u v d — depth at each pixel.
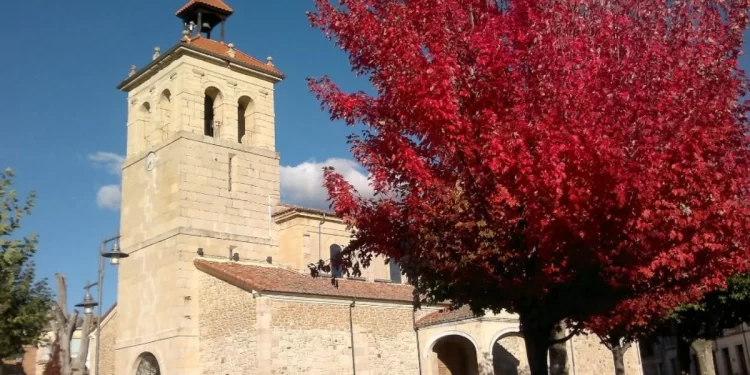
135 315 36.53
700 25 9.95
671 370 61.88
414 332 37.62
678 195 9.22
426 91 9.49
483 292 11.34
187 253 34.91
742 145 10.23
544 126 8.94
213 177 37.16
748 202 10.78
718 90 9.60
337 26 11.12
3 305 19.59
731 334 62.97
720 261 11.35
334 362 32.62
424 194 10.33
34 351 49.69
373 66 11.15
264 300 30.78
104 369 40.50
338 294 33.75
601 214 9.22
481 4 10.83
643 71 9.34
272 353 30.31
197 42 39.91
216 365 32.41
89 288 19.56
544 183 8.74
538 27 9.66
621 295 11.02
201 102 37.84
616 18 9.90
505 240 10.18
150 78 39.81
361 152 11.19
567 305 10.82
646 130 8.88
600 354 40.59
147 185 37.84
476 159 9.87
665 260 9.76
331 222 40.78
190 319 33.91
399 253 11.37
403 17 10.41
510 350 37.84
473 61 10.14
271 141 40.69
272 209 39.66
